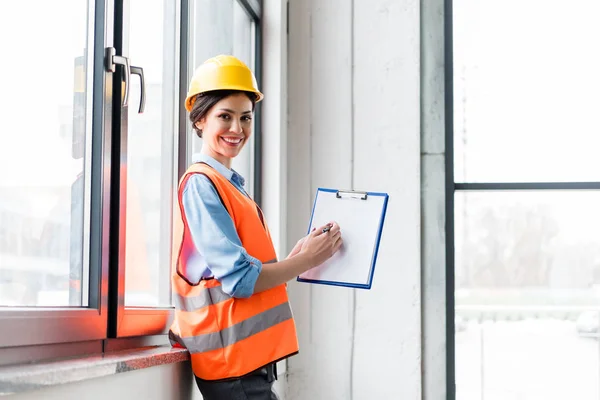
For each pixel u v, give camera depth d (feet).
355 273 6.89
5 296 5.14
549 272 11.43
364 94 11.64
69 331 5.61
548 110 11.57
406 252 11.32
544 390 11.32
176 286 6.62
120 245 6.43
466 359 11.42
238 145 6.82
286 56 11.75
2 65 5.03
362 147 11.59
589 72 11.54
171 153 8.03
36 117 5.46
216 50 9.68
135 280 7.18
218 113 6.68
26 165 5.34
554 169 11.49
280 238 11.19
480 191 11.57
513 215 11.51
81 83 6.09
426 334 11.31
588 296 11.32
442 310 11.31
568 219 11.43
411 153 11.46
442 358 11.25
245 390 6.41
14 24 5.16
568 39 11.60
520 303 11.43
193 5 8.46
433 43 11.69
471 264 11.51
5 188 5.10
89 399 5.10
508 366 11.39
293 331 6.78
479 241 11.53
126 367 5.44
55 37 5.70
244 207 6.64
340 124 11.67
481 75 11.71
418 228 11.32
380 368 11.26
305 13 11.87
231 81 6.64
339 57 11.75
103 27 6.23
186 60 8.09
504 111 11.64
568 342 11.32
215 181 6.45
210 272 6.45
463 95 11.72
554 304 11.37
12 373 4.15
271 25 11.43
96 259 6.16
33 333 5.11
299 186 11.69
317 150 11.70
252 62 11.21
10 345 4.85
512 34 11.69
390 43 11.65
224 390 6.42
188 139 8.21
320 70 11.78
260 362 6.46
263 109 11.35
